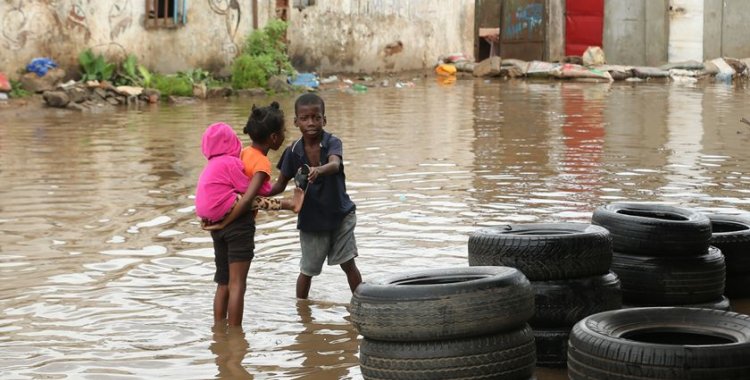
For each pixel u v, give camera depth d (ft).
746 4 137.69
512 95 102.99
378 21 130.62
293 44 117.80
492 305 20.03
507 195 44.01
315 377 22.31
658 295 25.76
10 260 32.42
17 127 68.85
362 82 119.14
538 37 139.44
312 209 27.35
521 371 20.49
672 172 50.83
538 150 59.57
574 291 23.15
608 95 102.99
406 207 41.14
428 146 61.16
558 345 23.09
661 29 136.36
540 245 23.06
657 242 25.75
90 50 89.92
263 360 23.44
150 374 22.43
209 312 27.07
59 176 48.73
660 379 18.51
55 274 30.76
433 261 32.01
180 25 98.68
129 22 93.76
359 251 33.45
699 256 26.13
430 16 141.59
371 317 20.25
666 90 111.24
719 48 137.49
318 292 29.09
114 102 85.10
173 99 88.22
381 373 20.34
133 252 33.50
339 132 68.28
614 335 19.90
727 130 70.18
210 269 31.40
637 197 43.47
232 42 104.12
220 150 25.71
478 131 69.56
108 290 29.04
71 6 88.48
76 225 37.65
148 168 51.29
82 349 24.09
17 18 84.64
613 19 136.56
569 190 45.34
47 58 86.53
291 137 64.64
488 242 23.58
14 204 41.70
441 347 19.95
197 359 23.45
